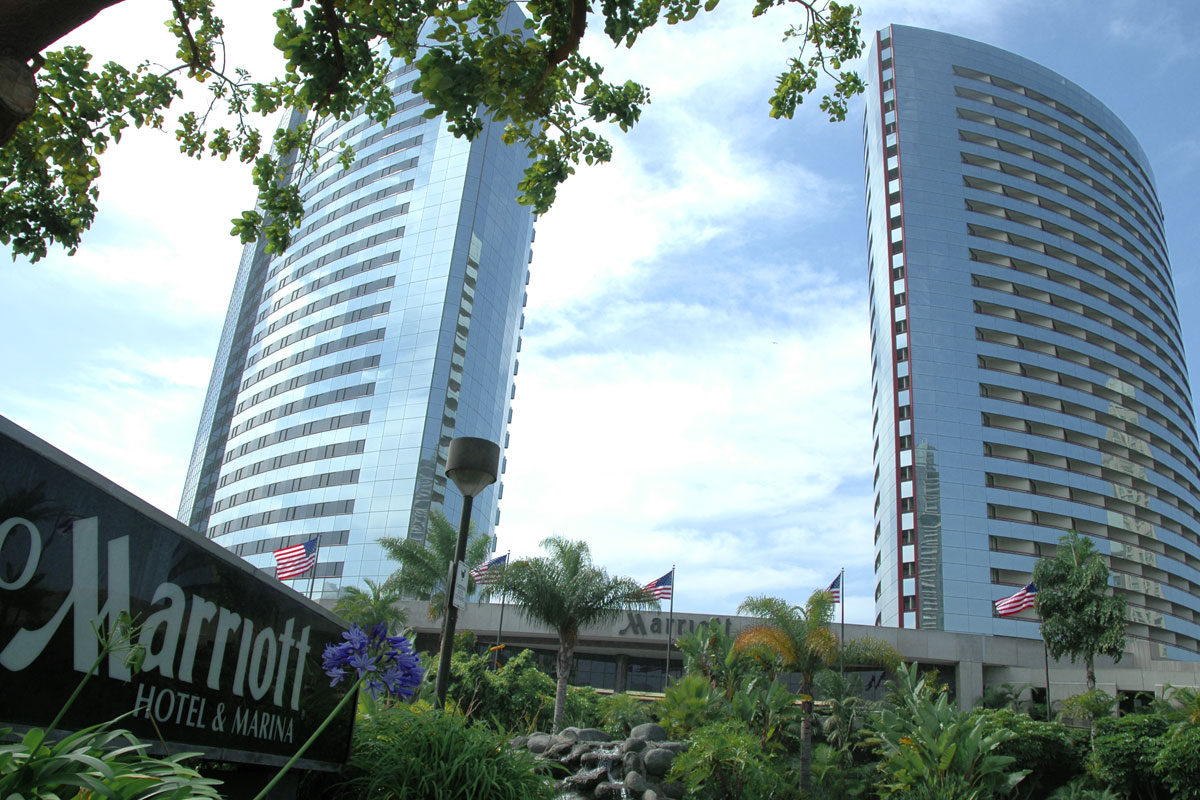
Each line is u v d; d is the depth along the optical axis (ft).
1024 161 379.35
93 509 14.51
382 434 346.54
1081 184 385.70
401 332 364.79
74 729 14.11
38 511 13.28
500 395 389.80
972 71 393.50
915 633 199.52
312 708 22.08
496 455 33.71
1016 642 197.57
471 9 24.09
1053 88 403.34
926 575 294.05
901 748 99.40
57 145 28.96
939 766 94.38
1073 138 395.55
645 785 67.77
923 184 364.38
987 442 318.24
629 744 73.31
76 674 14.14
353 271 393.50
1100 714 131.75
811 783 113.60
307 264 416.46
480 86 23.59
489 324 382.22
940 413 321.11
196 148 31.04
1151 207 420.77
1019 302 347.15
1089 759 114.83
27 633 13.12
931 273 346.74
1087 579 145.89
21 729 13.08
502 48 23.81
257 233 31.60
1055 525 309.01
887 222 364.79
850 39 32.09
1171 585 320.29
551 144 29.25
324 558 330.95
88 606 14.38
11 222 29.37
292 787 21.52
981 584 290.56
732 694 121.80
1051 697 177.88
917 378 327.47
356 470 343.67
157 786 11.30
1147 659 193.57
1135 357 360.89
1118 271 373.40
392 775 22.85
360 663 14.57
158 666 16.25
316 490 349.61
